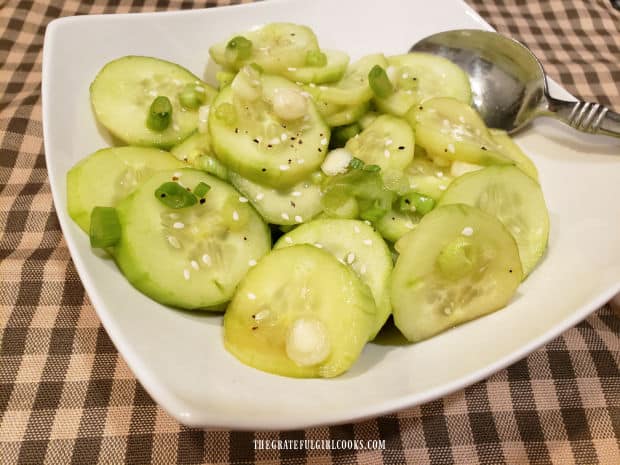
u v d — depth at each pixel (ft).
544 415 0.58
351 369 0.46
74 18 0.60
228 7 0.70
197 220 0.52
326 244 0.54
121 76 0.61
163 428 0.54
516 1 1.11
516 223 0.57
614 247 0.50
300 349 0.43
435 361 0.46
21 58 0.95
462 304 0.51
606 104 0.91
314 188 0.60
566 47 1.02
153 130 0.60
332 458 0.54
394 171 0.60
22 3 1.03
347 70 0.72
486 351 0.44
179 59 0.68
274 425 0.36
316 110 0.62
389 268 0.53
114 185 0.53
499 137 0.66
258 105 0.60
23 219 0.70
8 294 0.62
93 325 0.60
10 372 0.56
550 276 0.53
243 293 0.47
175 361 0.40
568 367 0.61
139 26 0.64
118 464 0.51
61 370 0.57
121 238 0.47
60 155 0.53
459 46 0.76
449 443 0.56
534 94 0.68
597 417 0.58
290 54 0.67
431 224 0.50
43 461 0.51
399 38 0.77
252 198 0.57
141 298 0.46
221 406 0.37
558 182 0.62
